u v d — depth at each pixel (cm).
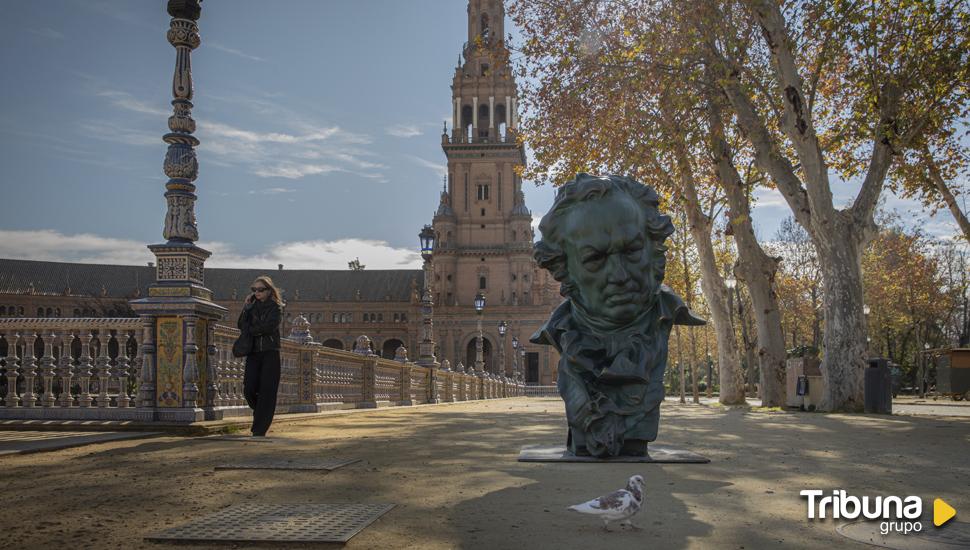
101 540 311
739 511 387
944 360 4059
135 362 883
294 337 1358
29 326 892
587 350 598
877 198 1917
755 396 5238
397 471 530
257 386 831
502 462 587
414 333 11688
